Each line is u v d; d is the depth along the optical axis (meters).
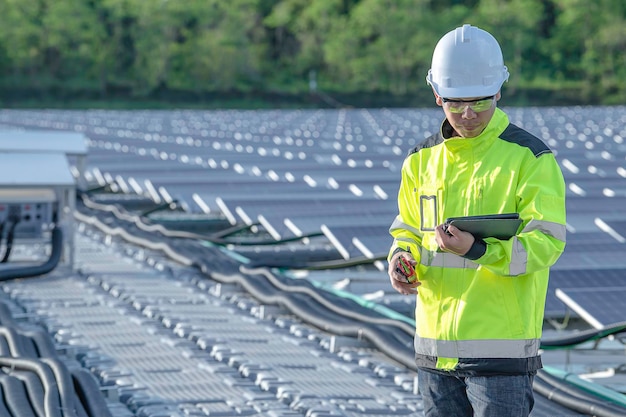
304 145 52.91
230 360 11.66
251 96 153.38
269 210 22.17
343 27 158.50
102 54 149.00
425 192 6.50
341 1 165.88
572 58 158.50
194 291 16.34
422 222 6.55
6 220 17.41
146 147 51.25
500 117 6.38
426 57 156.00
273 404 9.98
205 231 24.73
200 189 27.16
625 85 153.88
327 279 17.66
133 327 13.64
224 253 19.75
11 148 21.81
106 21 152.00
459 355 6.30
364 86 157.00
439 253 6.38
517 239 6.00
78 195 25.50
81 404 9.51
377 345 12.09
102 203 29.03
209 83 153.62
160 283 16.97
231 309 14.98
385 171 34.34
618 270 14.15
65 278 17.31
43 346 11.75
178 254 19.00
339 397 10.20
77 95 147.88
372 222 20.66
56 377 9.95
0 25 143.38
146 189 28.97
